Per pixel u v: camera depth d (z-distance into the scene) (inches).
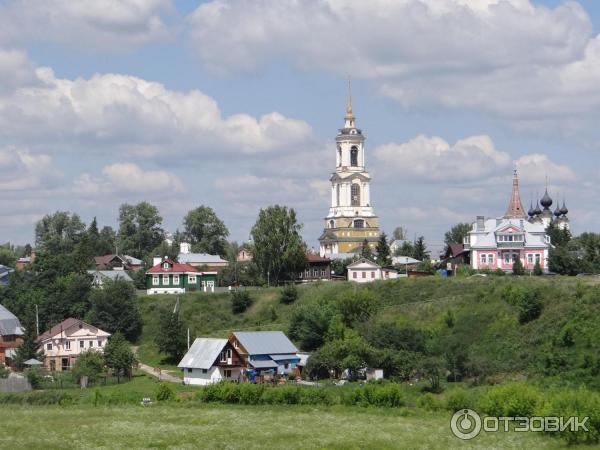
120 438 3280.0
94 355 5393.7
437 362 4709.6
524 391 3639.3
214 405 4060.0
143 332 6628.9
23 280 7313.0
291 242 7864.2
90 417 3747.5
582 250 6943.9
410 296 6274.6
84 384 5073.8
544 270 6919.3
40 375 5187.0
